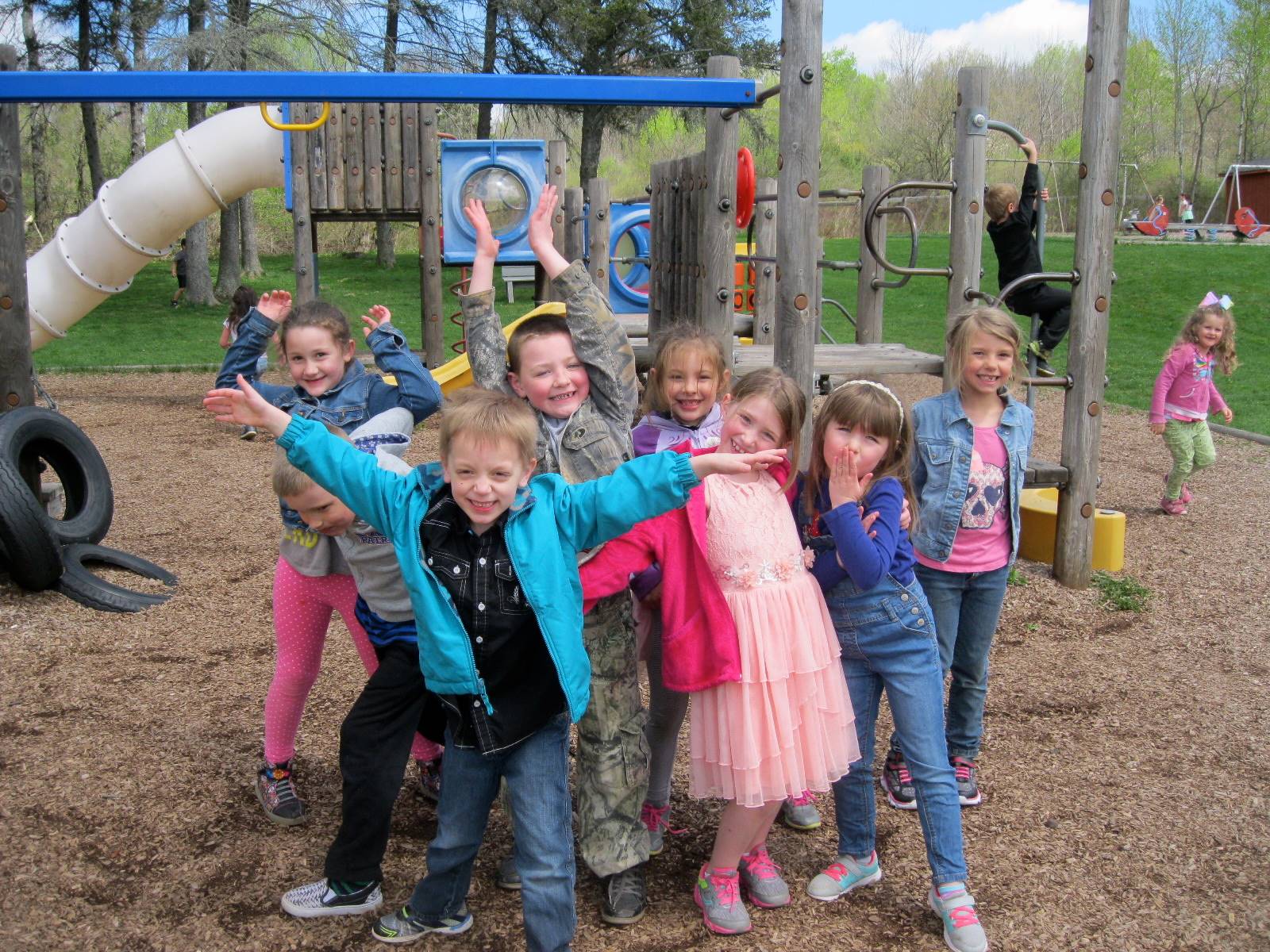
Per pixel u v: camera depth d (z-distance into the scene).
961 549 3.31
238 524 6.57
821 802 3.40
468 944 2.63
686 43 28.02
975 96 5.68
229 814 3.20
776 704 2.56
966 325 3.43
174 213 10.64
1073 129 48.00
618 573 2.58
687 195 5.61
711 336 3.11
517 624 2.33
